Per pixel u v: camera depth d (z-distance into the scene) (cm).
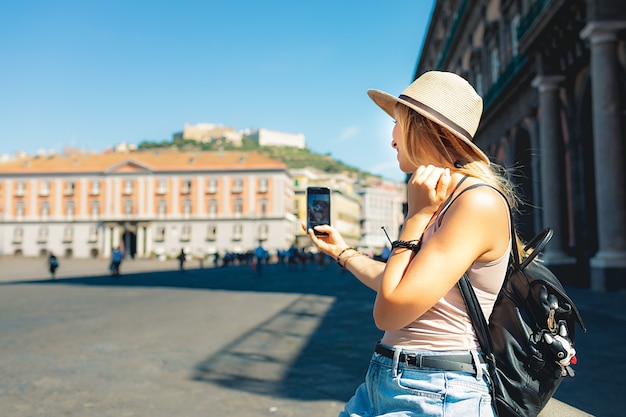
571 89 1766
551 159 1772
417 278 113
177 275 3462
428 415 122
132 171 8662
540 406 127
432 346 126
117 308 1242
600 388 499
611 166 1387
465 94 135
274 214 8488
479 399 121
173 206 8638
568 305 129
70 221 8719
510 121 2297
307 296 1600
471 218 117
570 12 1523
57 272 4269
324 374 560
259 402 459
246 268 5100
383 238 13362
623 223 1382
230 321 990
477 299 124
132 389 499
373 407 135
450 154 133
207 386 511
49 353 671
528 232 2088
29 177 8825
